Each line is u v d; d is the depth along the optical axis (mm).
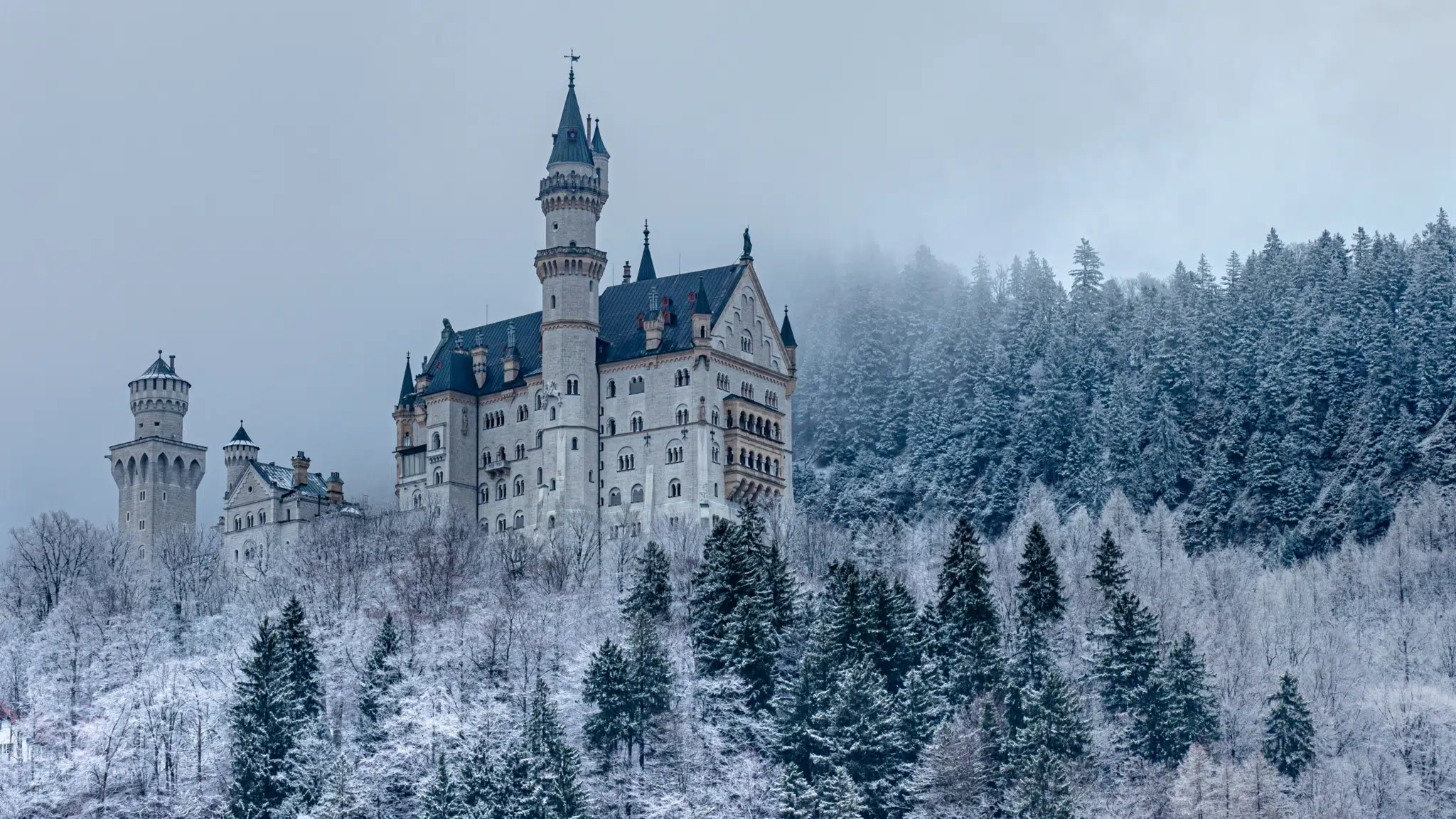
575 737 161375
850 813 146250
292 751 158000
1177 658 170125
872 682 158000
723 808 151500
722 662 166375
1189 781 155250
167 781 163500
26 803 160125
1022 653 172000
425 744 158125
